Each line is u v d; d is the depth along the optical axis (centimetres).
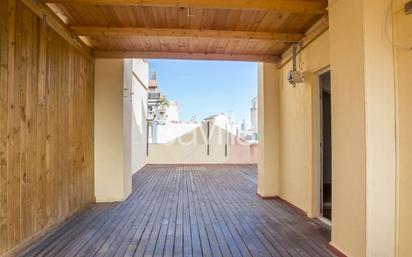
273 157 598
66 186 435
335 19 318
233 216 460
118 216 461
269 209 504
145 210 499
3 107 282
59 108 412
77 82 482
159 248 329
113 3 337
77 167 480
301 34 471
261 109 614
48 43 377
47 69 375
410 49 256
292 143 522
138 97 1048
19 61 310
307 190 457
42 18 357
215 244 341
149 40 504
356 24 281
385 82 270
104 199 566
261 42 509
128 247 331
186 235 372
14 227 300
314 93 449
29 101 331
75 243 344
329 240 353
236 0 346
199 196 618
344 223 301
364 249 269
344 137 302
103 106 571
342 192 306
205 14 405
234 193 652
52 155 389
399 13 267
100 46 542
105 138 570
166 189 701
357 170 280
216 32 460
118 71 573
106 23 439
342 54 305
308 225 412
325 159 684
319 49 422
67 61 441
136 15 410
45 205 369
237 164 1314
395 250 268
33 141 340
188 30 456
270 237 364
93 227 404
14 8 300
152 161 1319
